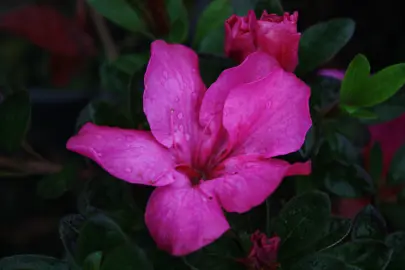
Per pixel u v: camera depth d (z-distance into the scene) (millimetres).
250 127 273
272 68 270
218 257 271
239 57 281
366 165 332
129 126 294
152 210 257
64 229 270
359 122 313
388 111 312
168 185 264
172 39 309
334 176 301
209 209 257
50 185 300
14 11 376
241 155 272
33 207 375
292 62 277
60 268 273
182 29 309
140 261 261
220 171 274
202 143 276
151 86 271
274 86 269
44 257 273
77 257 263
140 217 280
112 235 263
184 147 275
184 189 264
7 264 271
